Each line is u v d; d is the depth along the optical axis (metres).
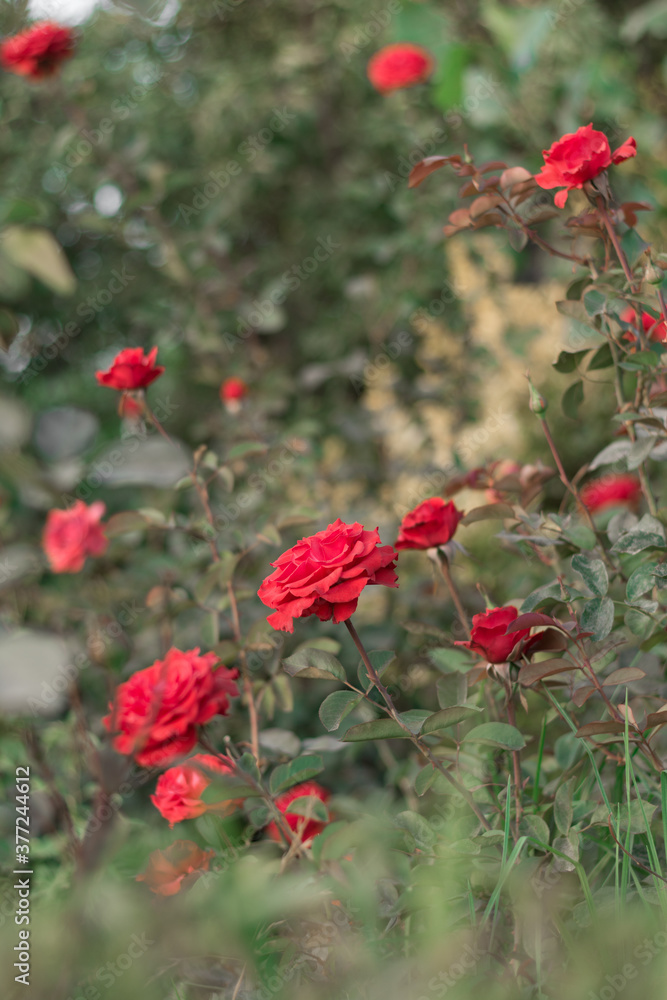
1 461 2.12
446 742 2.31
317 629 2.79
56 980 2.00
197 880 2.20
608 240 2.33
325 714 2.21
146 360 2.46
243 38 5.26
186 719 2.17
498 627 2.20
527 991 2.12
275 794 2.23
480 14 3.84
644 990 2.07
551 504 3.88
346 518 3.14
